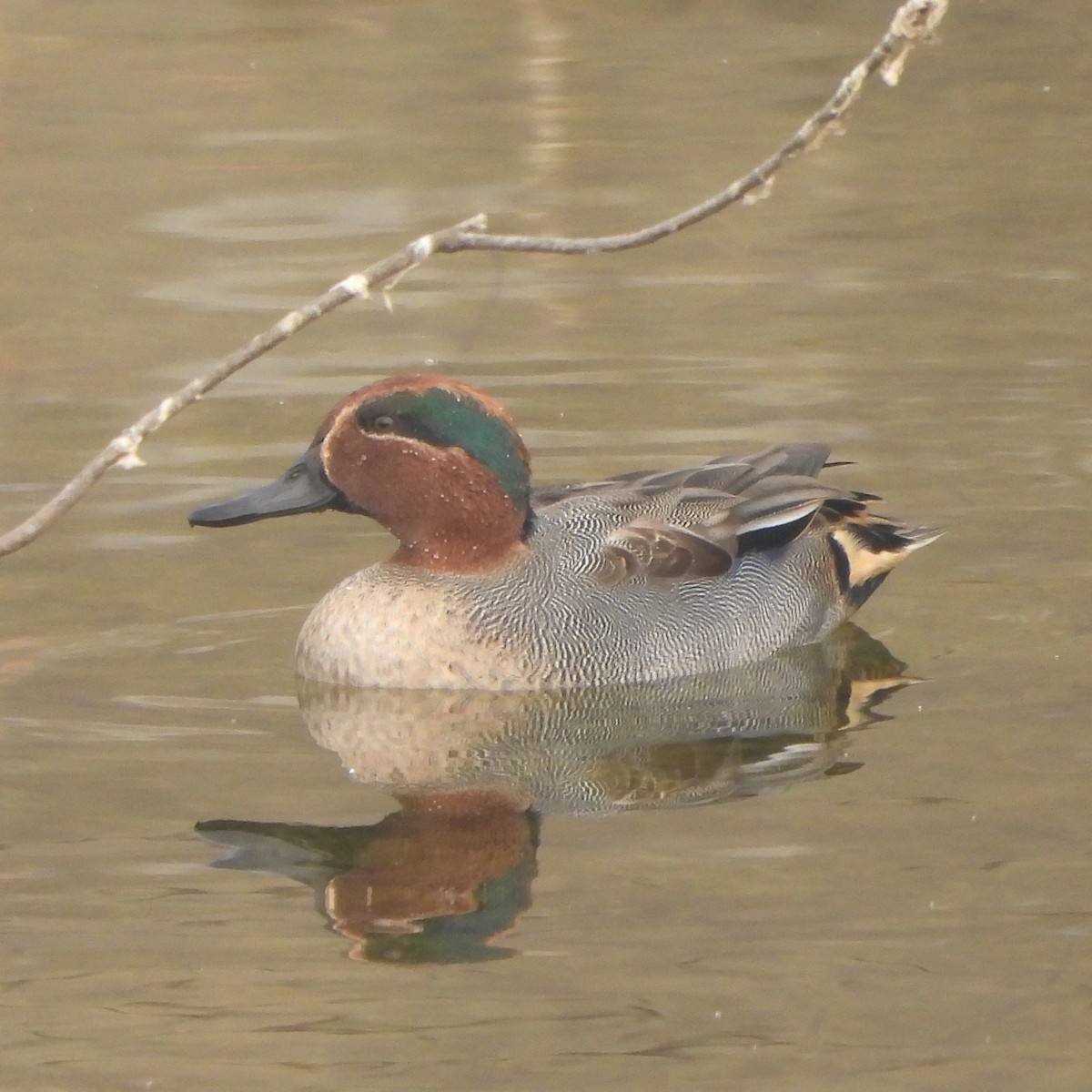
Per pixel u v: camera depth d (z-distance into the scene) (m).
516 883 9.03
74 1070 7.54
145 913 8.77
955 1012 7.82
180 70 25.58
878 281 18.89
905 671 11.92
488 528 12.28
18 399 16.28
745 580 12.86
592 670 12.12
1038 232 20.09
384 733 11.16
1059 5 28.19
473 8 28.53
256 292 18.66
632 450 15.34
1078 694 11.27
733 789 10.18
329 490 12.38
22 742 10.77
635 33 27.55
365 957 8.35
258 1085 7.43
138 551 13.77
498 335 17.75
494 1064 7.55
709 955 8.28
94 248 19.95
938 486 14.72
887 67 8.64
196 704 11.43
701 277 19.12
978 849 9.20
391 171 22.05
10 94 24.56
